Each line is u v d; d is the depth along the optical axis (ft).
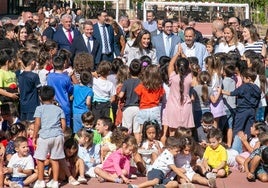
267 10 129.90
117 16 111.34
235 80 52.26
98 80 50.24
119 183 42.24
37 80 47.52
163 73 49.83
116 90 51.01
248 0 128.88
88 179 42.98
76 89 48.98
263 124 47.19
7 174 40.88
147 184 40.65
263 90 52.54
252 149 47.16
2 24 70.74
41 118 40.68
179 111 47.65
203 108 49.78
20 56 48.75
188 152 42.32
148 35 56.44
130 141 42.57
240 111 50.62
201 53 55.42
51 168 41.42
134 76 49.26
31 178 40.75
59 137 40.40
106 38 61.00
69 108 48.14
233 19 66.39
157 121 47.32
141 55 56.65
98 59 59.77
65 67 50.34
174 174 41.88
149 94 47.83
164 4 94.43
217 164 44.16
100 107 50.06
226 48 60.18
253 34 60.59
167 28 58.18
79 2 122.52
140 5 122.52
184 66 47.47
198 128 49.03
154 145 44.55
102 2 119.55
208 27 97.76
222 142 49.73
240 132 49.26
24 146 40.81
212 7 99.14
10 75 48.29
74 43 58.85
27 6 168.86
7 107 45.70
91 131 44.39
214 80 50.14
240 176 44.55
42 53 50.21
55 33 60.18
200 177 41.98
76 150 42.24
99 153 44.68
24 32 58.49
